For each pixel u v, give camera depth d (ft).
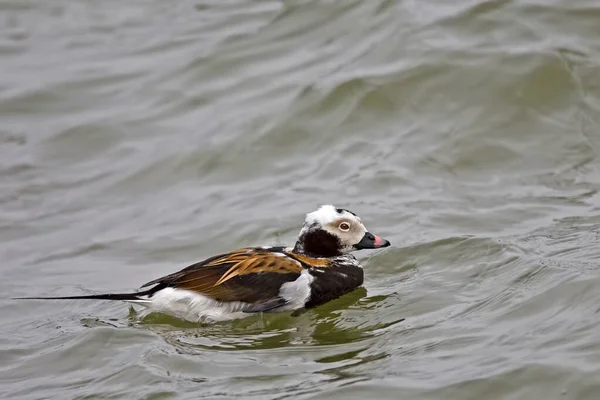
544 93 54.70
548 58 55.93
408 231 45.65
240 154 53.98
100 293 42.96
